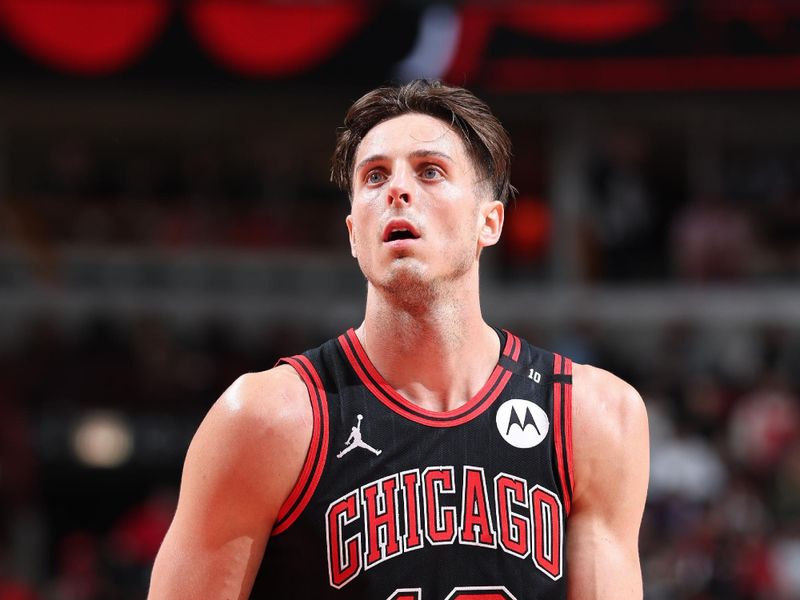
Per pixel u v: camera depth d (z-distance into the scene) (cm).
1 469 3372
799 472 3073
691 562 2720
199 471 692
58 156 4269
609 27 3522
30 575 3319
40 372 3644
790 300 3819
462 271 711
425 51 3503
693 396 3350
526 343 760
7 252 3950
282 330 3888
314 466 686
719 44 3534
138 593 2939
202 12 3544
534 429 716
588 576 713
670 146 4178
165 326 3884
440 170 711
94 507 3450
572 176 4100
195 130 4297
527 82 3547
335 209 4256
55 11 3538
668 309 3862
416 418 703
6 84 3588
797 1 3494
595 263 4053
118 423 3475
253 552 686
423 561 676
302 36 3531
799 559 2831
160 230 4147
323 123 4216
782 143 4166
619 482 729
